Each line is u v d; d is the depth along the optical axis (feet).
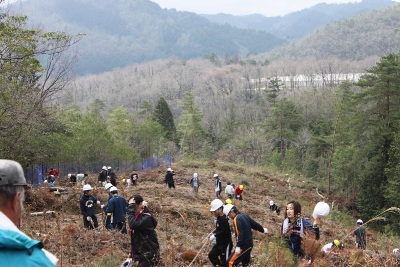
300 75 566.77
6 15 59.72
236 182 122.42
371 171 130.21
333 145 157.17
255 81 496.64
